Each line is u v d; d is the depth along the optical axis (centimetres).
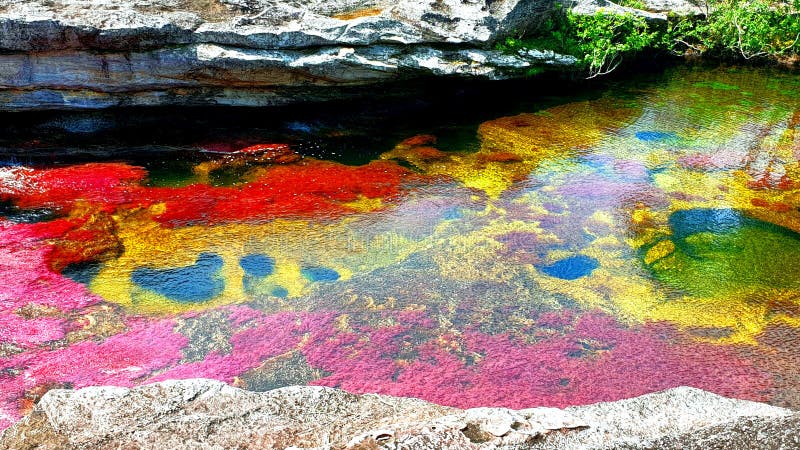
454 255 754
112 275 704
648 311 677
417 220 813
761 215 829
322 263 737
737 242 779
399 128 1040
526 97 1180
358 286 705
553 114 1108
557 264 741
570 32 1205
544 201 855
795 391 584
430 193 870
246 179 885
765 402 572
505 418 462
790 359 619
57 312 652
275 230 786
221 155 932
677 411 485
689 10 1390
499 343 636
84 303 665
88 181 853
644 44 1256
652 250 765
